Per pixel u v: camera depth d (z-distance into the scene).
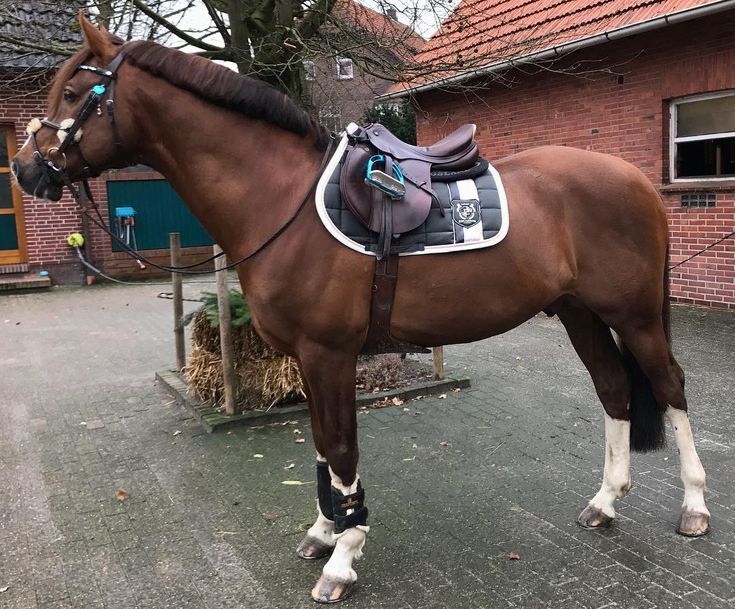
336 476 2.60
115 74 2.47
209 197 2.57
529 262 2.67
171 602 2.57
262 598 2.59
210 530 3.14
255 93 2.52
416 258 2.54
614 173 2.84
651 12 7.70
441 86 6.86
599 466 3.76
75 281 12.34
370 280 2.50
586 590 2.56
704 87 7.46
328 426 2.58
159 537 3.08
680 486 3.44
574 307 3.11
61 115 2.50
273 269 2.50
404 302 2.57
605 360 3.07
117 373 6.17
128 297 10.78
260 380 4.67
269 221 2.53
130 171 12.83
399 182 2.46
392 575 2.72
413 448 4.10
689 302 8.14
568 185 2.81
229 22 5.34
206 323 4.87
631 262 2.82
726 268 7.68
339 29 5.43
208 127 2.52
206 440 4.33
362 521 2.64
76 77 2.49
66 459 4.07
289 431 4.46
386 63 5.52
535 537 2.99
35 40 5.07
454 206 2.61
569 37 8.38
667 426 4.23
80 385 5.78
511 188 2.75
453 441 4.20
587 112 8.91
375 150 2.59
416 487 3.55
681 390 2.97
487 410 4.77
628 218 2.81
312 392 2.61
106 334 8.01
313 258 2.47
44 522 3.25
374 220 2.46
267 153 2.56
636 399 3.05
